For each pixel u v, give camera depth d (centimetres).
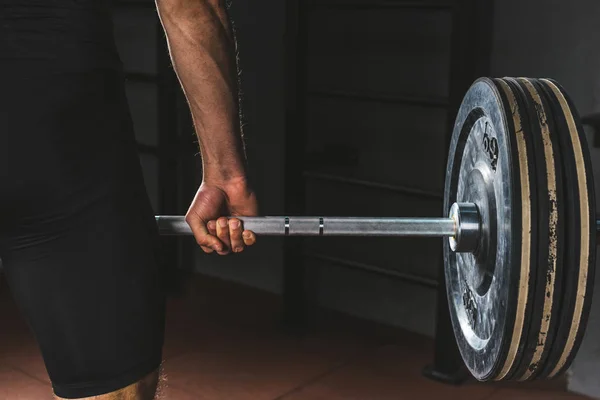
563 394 259
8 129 86
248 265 345
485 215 120
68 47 86
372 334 302
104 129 90
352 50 299
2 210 89
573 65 250
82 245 90
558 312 110
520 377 118
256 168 332
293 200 295
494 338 115
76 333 92
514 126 109
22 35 85
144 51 355
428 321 298
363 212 306
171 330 304
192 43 99
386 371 273
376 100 270
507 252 109
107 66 90
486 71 267
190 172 342
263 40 319
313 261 325
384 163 298
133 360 94
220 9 100
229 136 109
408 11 282
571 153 109
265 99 324
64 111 87
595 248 109
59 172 87
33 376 269
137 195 93
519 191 107
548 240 107
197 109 106
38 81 85
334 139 310
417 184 291
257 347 291
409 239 296
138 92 365
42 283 91
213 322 312
